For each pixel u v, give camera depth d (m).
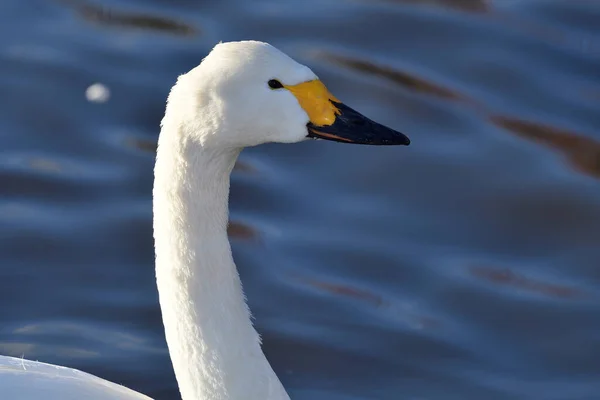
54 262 12.53
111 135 14.65
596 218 13.72
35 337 11.34
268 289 12.34
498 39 16.58
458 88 15.61
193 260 7.53
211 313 7.62
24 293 12.04
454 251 13.20
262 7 16.98
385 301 12.32
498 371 11.44
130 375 10.91
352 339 11.70
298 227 13.36
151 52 15.99
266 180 14.09
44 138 14.55
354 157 14.50
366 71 15.73
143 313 11.84
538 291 12.62
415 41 16.48
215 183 7.40
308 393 10.97
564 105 15.56
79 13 16.78
